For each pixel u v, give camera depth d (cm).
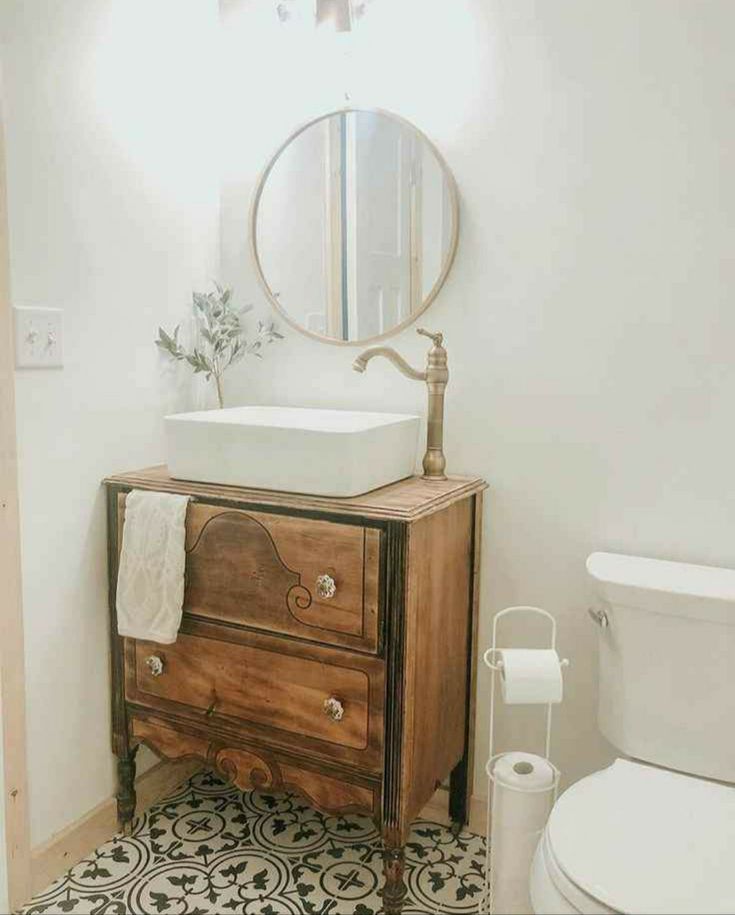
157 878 170
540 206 175
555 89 171
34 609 165
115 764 189
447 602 169
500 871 152
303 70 198
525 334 179
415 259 188
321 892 167
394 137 188
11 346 153
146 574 169
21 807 162
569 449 177
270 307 208
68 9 162
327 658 157
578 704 183
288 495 158
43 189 159
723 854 120
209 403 213
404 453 177
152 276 191
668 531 170
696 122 159
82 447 174
